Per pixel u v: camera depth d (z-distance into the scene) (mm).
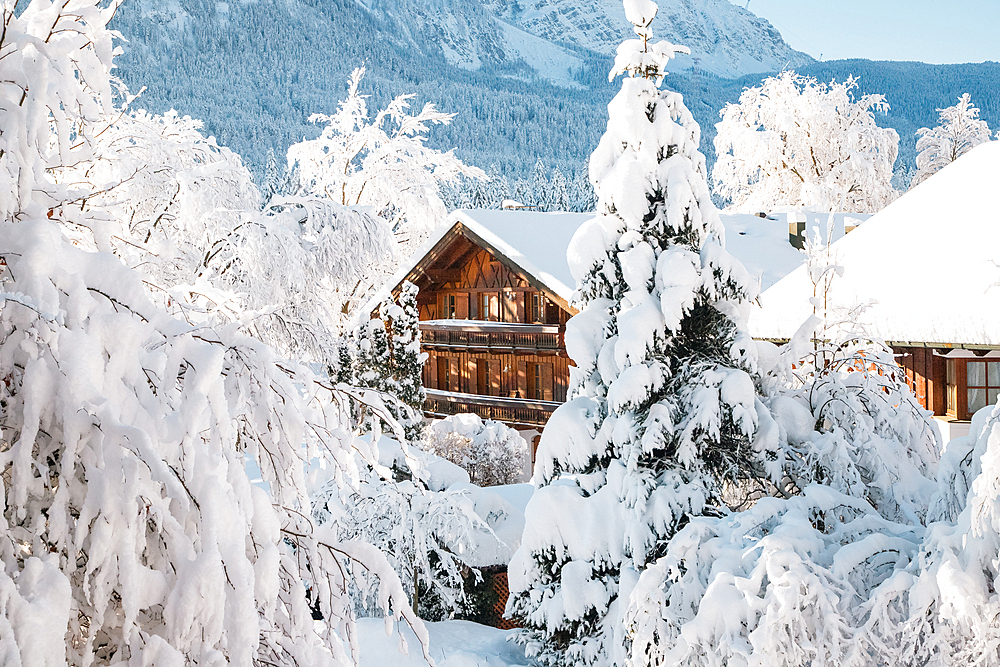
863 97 44938
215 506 3119
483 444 21062
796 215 25703
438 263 28062
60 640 2816
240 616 3068
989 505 6246
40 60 3510
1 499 3006
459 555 14406
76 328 3178
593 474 11977
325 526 4180
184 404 3213
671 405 11070
